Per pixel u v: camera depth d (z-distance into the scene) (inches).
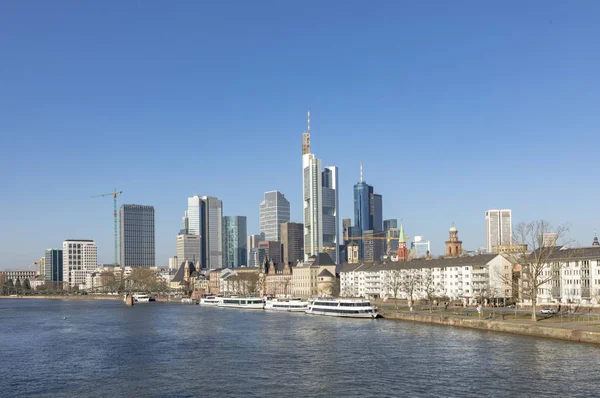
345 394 4357.8
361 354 5949.8
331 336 7470.5
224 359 5856.3
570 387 4409.5
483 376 4795.8
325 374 5027.1
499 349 5969.5
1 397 4446.4
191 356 6082.7
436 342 6604.3
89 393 4532.5
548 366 5078.7
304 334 7805.1
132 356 6151.6
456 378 4756.4
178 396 4384.8
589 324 6958.7
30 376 5167.3
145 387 4682.6
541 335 6776.6
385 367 5251.0
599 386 4431.6
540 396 4202.8
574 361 5260.8
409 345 6451.8
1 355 6323.8
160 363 5698.8
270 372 5157.5
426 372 5000.0
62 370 5418.3
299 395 4360.2
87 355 6259.8
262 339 7362.2
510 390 4365.2
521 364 5191.9
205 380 4891.7
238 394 4416.8
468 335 7155.5
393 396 4279.0
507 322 7342.5
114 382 4881.9
